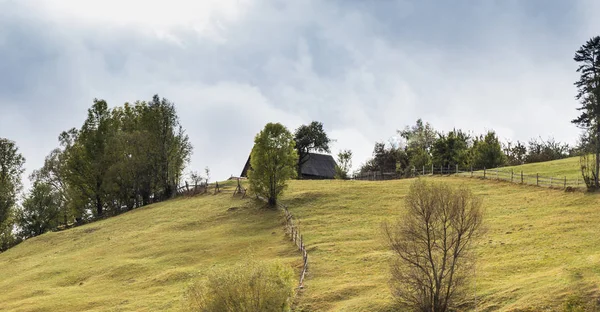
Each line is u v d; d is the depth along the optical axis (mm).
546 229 47219
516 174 73562
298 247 52906
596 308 30234
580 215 49906
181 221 71812
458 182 75750
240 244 57688
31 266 64062
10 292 53312
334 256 48594
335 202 69938
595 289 31750
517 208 56750
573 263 37188
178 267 52844
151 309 42125
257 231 62188
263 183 71938
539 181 65938
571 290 32344
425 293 34719
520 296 33438
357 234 55031
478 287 36531
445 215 35875
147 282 49688
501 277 37906
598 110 63656
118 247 64375
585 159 66000
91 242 70875
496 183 71438
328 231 57406
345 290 40125
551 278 35031
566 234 44812
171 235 65688
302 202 71625
